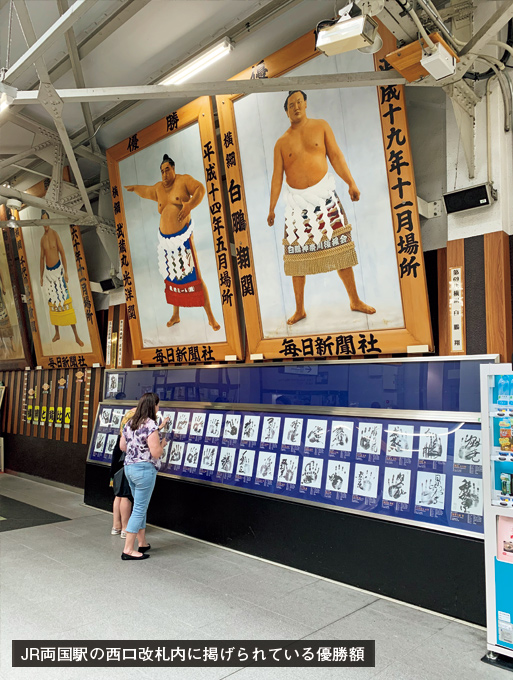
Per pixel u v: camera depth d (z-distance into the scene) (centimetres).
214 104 502
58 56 474
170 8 411
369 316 391
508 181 345
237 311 493
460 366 339
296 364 436
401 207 362
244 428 461
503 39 343
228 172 458
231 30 431
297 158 412
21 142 615
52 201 593
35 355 851
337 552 369
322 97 389
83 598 339
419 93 393
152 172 532
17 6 331
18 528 516
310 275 420
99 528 517
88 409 721
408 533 333
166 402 546
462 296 347
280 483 416
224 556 425
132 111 549
